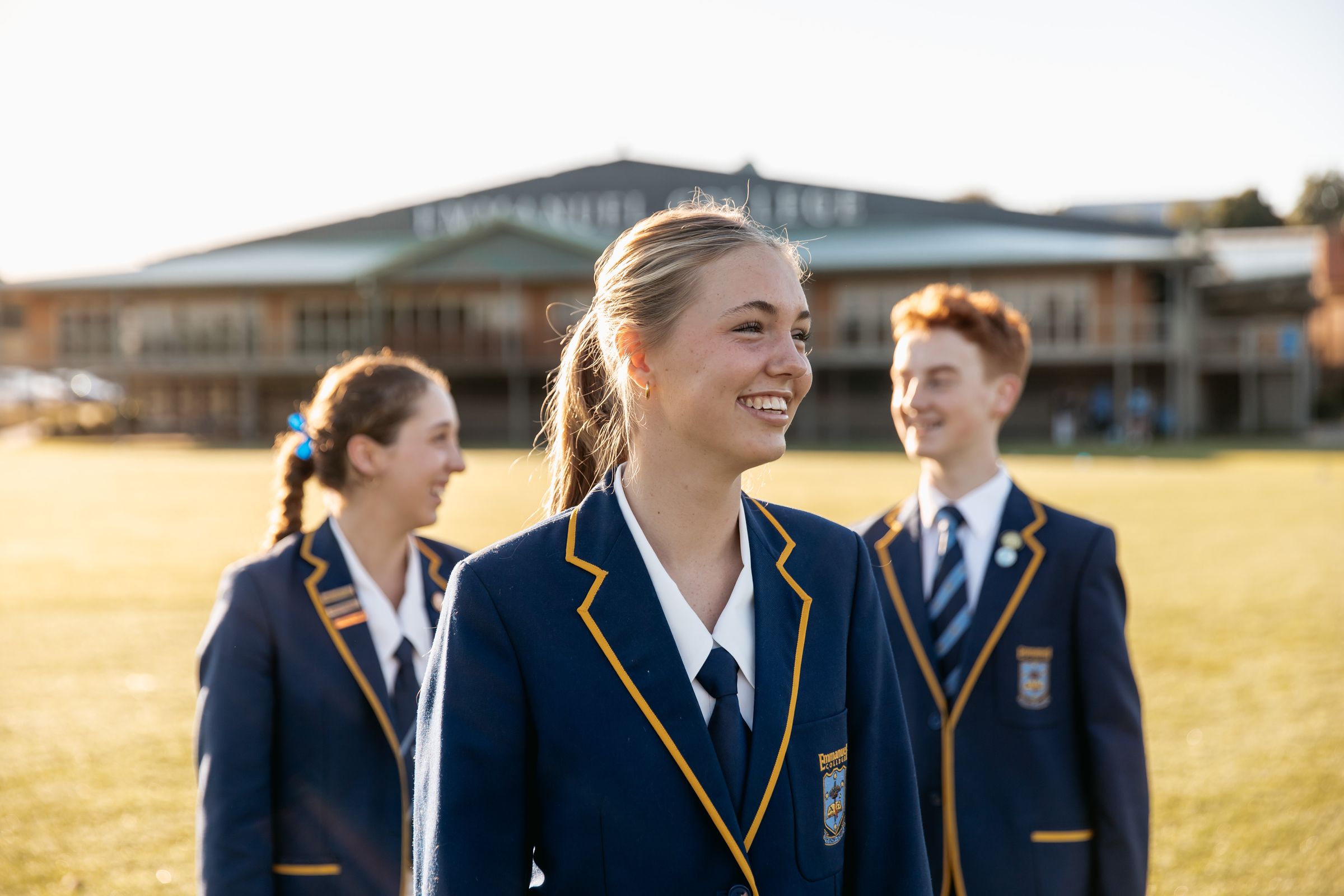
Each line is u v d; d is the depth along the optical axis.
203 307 35.06
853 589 1.60
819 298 33.56
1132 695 2.32
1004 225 43.62
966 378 2.49
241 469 20.41
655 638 1.41
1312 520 12.00
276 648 2.19
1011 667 2.36
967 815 2.31
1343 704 5.59
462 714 1.39
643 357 1.46
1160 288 32.09
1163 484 15.95
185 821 4.27
